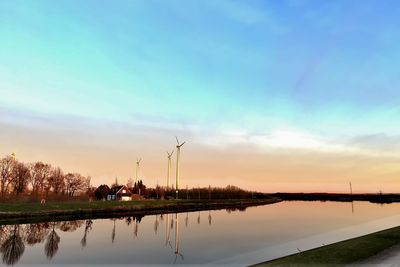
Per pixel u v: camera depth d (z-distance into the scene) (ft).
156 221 203.62
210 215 257.96
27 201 256.93
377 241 80.28
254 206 428.97
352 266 54.65
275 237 132.67
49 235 137.69
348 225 176.55
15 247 110.63
